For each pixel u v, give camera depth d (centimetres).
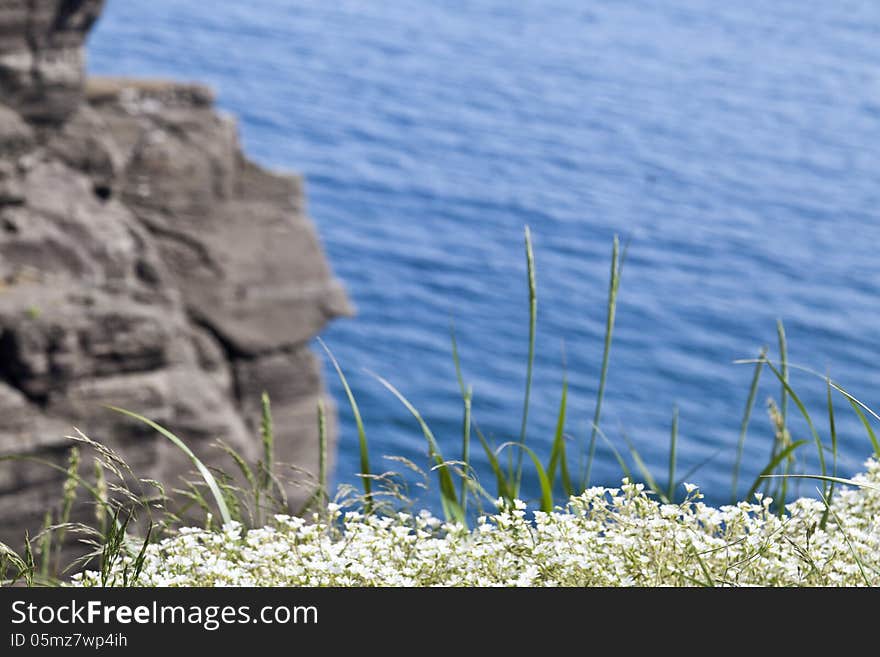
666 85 15325
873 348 7500
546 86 14525
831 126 13912
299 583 251
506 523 257
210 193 2920
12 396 1873
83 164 2573
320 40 15688
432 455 337
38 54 2397
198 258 2866
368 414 5600
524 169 10912
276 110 12150
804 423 5578
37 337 1941
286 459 2931
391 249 8438
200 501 310
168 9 16500
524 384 6341
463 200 9744
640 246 9100
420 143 11425
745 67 17062
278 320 2950
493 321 7294
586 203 10062
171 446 2139
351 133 11588
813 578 253
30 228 2330
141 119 2847
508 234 8994
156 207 2830
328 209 9231
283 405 2962
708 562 255
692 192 10800
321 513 301
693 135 12938
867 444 5219
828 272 9012
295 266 2989
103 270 2458
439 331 7031
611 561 252
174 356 2178
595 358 6862
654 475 5253
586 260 8638
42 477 1836
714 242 9462
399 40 16338
